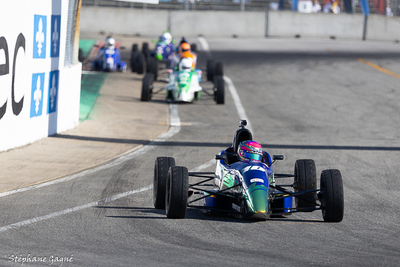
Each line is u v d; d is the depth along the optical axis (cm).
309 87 10019
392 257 2488
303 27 18938
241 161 3256
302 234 2838
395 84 10362
